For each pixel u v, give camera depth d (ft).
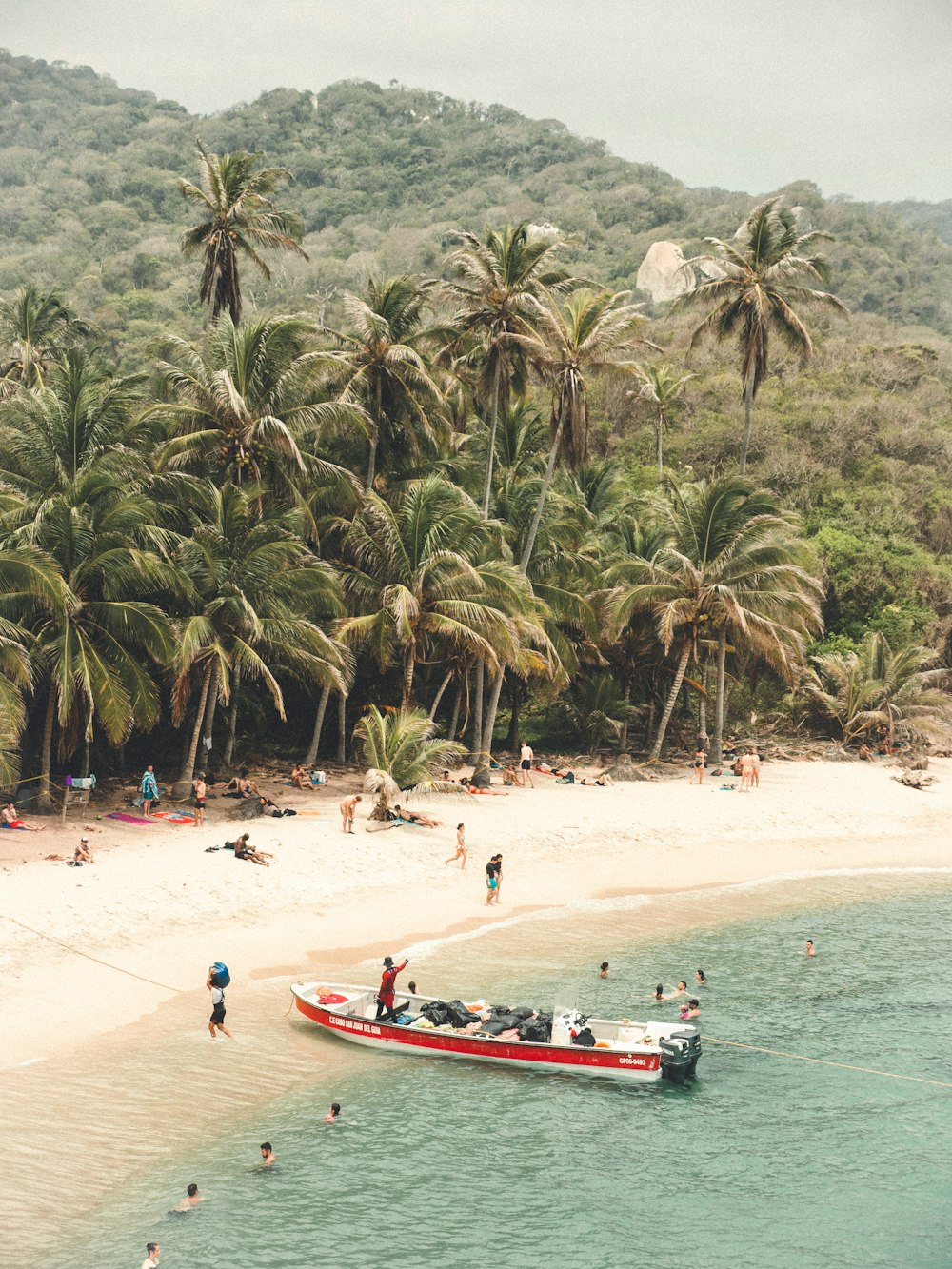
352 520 153.07
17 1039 71.31
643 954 97.81
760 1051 80.43
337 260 466.70
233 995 82.23
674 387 265.34
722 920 109.40
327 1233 56.03
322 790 144.87
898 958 100.68
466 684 168.86
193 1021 77.30
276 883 103.76
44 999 76.84
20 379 203.10
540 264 159.22
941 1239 58.03
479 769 156.97
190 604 130.52
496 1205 59.72
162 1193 58.34
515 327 157.69
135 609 118.42
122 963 84.12
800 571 166.91
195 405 144.46
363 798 139.85
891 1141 68.28
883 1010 88.17
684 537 173.06
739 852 134.31
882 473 294.25
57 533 115.75
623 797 153.89
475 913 104.88
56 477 123.75
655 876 122.31
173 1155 61.72
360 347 161.48
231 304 158.71
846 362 345.92
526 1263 54.85
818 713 216.13
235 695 148.66
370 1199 59.47
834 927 108.99
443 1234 56.75
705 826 141.90
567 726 205.46
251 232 161.17
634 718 208.74
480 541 149.18
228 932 92.73
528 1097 72.49
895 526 272.10
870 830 148.77
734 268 196.24
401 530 143.23
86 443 123.75
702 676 216.13
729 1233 58.13
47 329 213.66
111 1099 66.13
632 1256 55.88
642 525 196.95
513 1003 84.23
